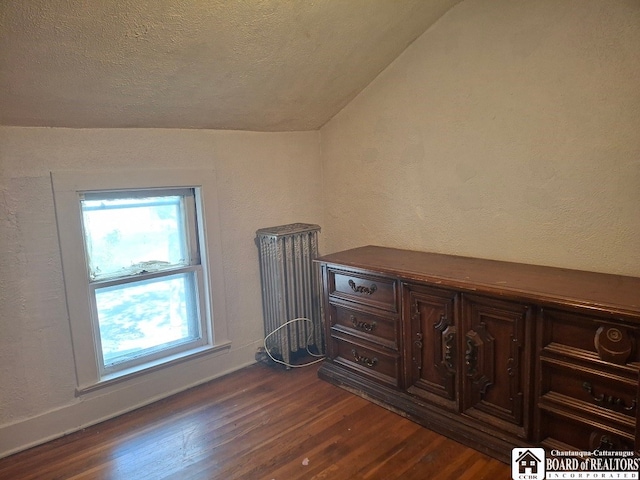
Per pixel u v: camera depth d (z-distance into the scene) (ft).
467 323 6.18
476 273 6.52
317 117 9.52
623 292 5.24
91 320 7.37
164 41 5.80
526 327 5.55
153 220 8.18
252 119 8.62
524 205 6.97
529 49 6.58
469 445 6.28
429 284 6.48
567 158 6.41
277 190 9.61
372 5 6.61
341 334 8.23
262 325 9.70
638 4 5.55
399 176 8.70
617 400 4.93
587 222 6.34
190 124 8.04
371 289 7.53
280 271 8.87
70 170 6.95
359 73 8.37
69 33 5.16
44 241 6.80
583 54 6.07
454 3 7.29
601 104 6.00
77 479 6.02
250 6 5.78
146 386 8.00
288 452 6.38
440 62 7.70
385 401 7.44
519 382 5.75
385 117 8.75
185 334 8.80
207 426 7.18
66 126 6.82
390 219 9.04
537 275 6.24
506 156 7.06
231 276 9.07
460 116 7.56
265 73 7.28
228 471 6.03
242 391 8.31
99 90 6.29
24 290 6.68
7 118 6.21
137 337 8.15
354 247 9.90
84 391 7.29
